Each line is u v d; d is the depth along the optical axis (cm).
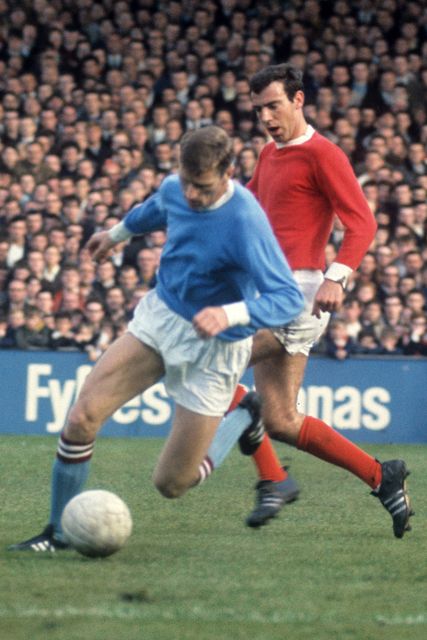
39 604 713
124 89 2530
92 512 843
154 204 885
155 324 844
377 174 2398
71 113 2450
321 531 1032
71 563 838
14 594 738
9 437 1962
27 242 2197
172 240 829
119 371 847
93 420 850
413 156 2467
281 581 800
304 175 996
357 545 957
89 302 2052
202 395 845
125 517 853
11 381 2022
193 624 673
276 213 1010
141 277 2119
